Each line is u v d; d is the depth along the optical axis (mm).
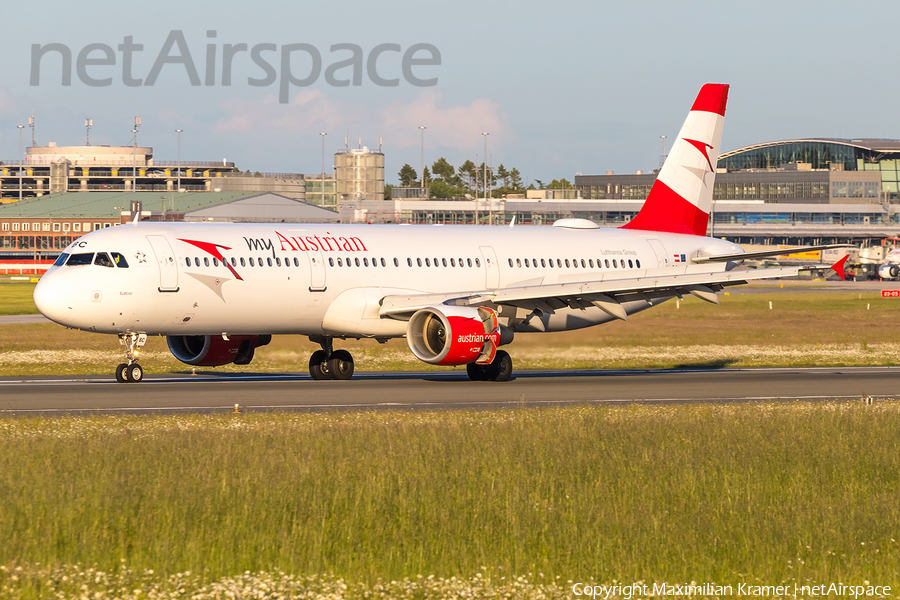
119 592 26516
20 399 65750
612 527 33125
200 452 43000
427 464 41562
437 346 79625
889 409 62281
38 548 29578
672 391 76250
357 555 29969
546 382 82188
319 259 79875
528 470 41594
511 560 29984
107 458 41344
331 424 53438
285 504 34594
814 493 38812
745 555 31031
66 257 73375
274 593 26109
